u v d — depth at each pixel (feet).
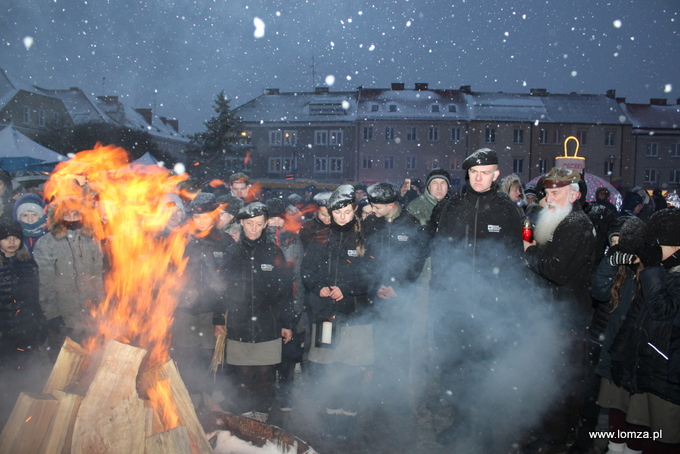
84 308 13.23
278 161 133.28
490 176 10.70
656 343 8.55
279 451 9.09
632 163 132.46
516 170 129.90
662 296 8.30
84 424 7.23
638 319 8.87
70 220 13.29
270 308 12.02
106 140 101.50
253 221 11.98
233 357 11.85
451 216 11.15
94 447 7.20
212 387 12.82
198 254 12.89
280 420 12.24
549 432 10.73
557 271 9.82
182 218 13.60
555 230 10.11
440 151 129.59
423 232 12.29
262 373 12.07
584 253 9.75
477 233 10.75
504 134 129.29
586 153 131.44
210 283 12.55
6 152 39.91
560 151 130.62
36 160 40.57
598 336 10.37
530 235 11.02
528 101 136.05
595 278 10.09
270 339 11.93
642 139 132.77
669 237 8.32
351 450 10.82
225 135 114.11
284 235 14.99
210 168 111.96
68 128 104.06
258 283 11.89
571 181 10.21
